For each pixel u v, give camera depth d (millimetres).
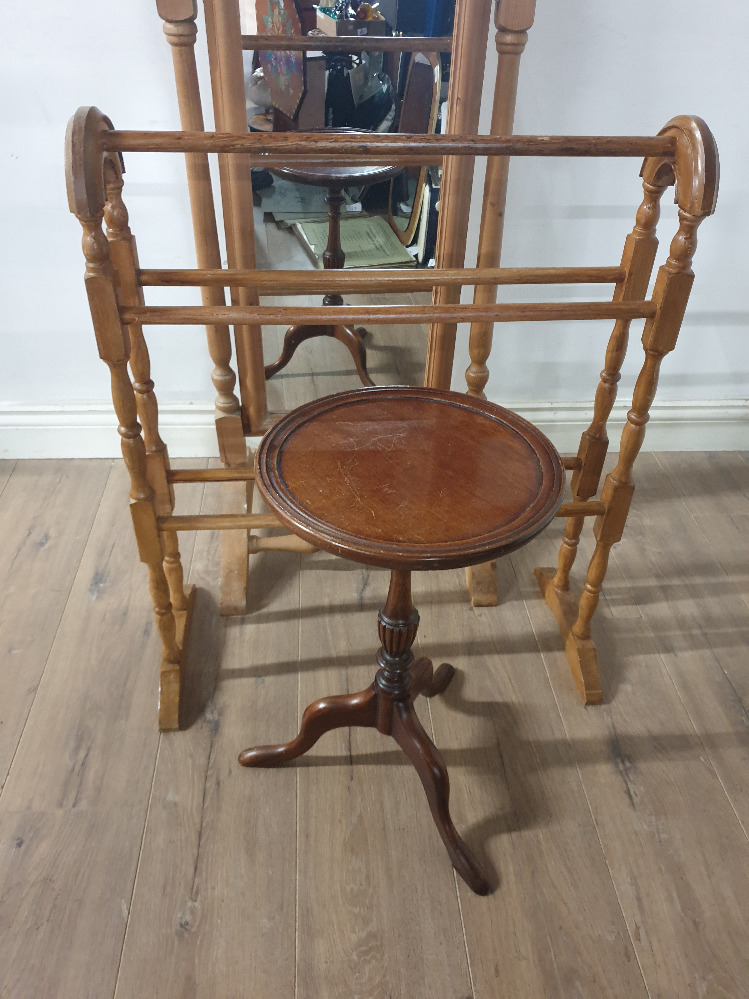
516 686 1540
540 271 1191
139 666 1544
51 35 1470
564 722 1474
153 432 1397
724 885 1227
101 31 1474
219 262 1503
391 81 1393
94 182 963
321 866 1236
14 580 1719
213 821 1291
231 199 1423
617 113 1653
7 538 1825
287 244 1500
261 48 1318
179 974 1104
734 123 1688
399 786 1354
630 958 1137
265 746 1365
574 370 2021
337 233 1495
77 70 1516
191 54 1294
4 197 1650
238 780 1354
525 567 1820
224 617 1667
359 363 1711
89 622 1630
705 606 1725
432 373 1692
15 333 1853
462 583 1774
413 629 1199
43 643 1581
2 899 1178
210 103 1563
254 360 1597
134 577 1739
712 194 1009
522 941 1153
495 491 1061
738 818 1319
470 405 1251
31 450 2055
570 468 1465
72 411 1989
